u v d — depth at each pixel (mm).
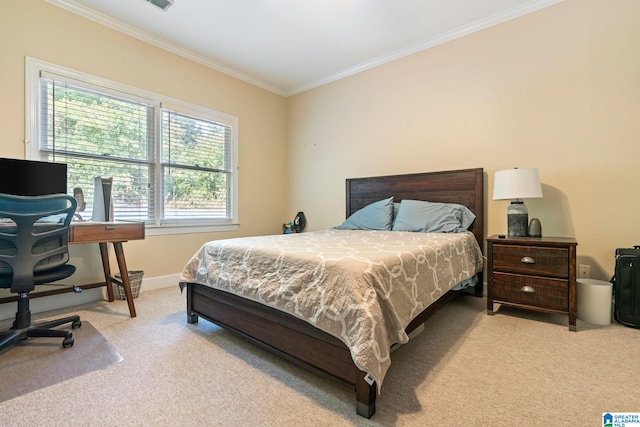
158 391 1307
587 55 2324
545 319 2178
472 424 1091
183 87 3230
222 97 3609
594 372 1438
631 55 2174
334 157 3938
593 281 2221
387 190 3361
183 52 3195
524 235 2338
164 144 3092
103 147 2678
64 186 2270
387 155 3453
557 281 2027
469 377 1402
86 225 2021
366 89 3609
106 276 2527
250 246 1777
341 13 2605
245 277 1679
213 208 3561
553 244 2037
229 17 2645
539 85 2525
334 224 3957
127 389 1321
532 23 2541
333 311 1232
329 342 1285
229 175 3729
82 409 1186
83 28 2533
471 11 2602
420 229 2768
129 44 2812
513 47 2635
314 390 1319
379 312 1171
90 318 2186
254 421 1123
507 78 2672
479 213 2756
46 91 2363
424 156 3176
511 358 1584
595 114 2303
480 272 2740
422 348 1707
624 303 2004
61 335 1730
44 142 2357
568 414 1142
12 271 1623
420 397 1251
